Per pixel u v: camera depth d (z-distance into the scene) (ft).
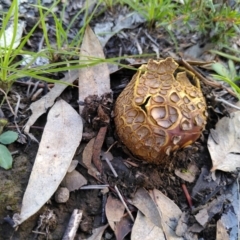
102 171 0.57
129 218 0.54
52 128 0.57
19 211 0.52
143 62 0.67
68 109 0.59
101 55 0.66
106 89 0.62
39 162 0.54
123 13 0.76
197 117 0.53
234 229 0.55
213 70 0.70
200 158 0.60
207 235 0.55
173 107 0.52
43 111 0.60
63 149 0.56
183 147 0.56
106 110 0.59
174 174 0.58
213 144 0.60
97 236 0.53
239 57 0.74
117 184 0.56
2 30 0.57
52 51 0.63
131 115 0.53
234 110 0.64
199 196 0.57
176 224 0.54
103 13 0.76
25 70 0.59
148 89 0.53
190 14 0.69
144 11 0.75
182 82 0.55
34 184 0.52
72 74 0.64
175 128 0.52
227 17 0.68
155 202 0.55
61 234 0.53
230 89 0.68
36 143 0.58
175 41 0.72
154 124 0.52
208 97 0.64
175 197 0.57
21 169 0.55
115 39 0.73
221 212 0.56
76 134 0.57
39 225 0.52
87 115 0.59
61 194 0.54
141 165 0.57
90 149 0.57
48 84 0.64
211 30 0.72
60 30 0.65
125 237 0.54
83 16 0.75
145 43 0.73
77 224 0.52
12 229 0.51
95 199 0.55
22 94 0.63
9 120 0.60
